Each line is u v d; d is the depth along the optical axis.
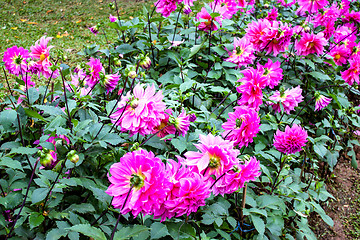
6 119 1.64
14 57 2.23
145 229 1.33
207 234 1.85
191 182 1.32
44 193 1.44
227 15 3.46
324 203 3.09
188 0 3.09
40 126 2.34
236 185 1.51
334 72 3.58
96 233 1.27
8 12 8.38
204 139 1.47
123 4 8.70
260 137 2.54
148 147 2.08
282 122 2.55
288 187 2.26
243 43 2.82
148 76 2.98
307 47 2.96
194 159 1.45
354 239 2.77
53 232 1.41
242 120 1.78
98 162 1.90
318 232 2.83
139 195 1.26
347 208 3.06
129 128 1.68
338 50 3.48
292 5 4.64
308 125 3.40
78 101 2.02
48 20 7.84
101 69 2.24
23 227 1.55
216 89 2.48
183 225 1.55
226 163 1.41
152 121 1.67
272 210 2.12
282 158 2.22
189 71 2.92
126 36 3.48
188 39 3.45
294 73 3.35
